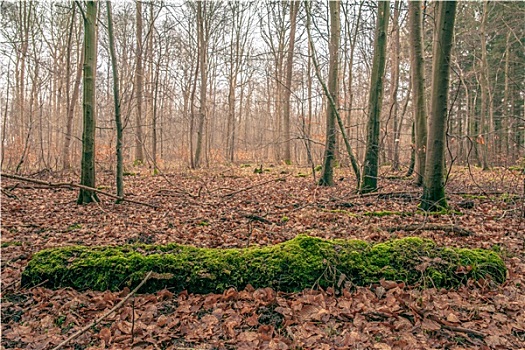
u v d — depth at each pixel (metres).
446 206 6.90
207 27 18.61
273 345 2.83
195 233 5.85
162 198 9.21
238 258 3.82
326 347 2.79
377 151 8.91
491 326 3.00
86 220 6.82
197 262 3.78
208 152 19.00
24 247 5.01
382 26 8.49
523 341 2.81
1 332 3.04
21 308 3.41
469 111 19.55
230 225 6.30
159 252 4.00
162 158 20.17
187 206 8.20
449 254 3.80
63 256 3.89
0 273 3.97
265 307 3.36
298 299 3.44
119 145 8.38
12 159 14.05
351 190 9.57
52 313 3.33
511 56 20.05
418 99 9.56
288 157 19.05
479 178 11.92
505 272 3.78
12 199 8.66
